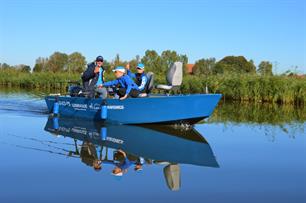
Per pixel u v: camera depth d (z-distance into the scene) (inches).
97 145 317.7
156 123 428.1
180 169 246.2
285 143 343.6
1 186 204.2
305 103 810.8
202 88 966.4
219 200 188.5
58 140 337.4
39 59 2388.0
